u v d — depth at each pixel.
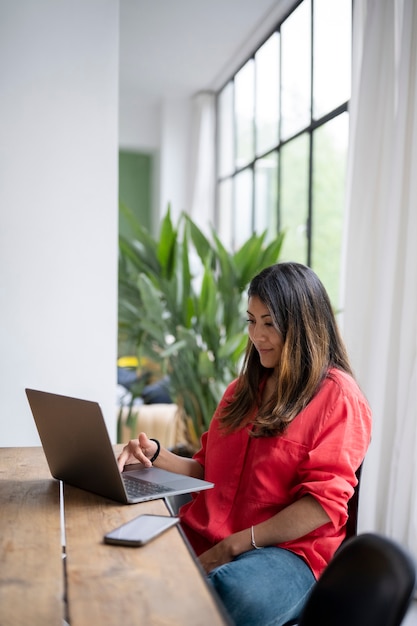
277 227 4.30
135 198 6.68
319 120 3.54
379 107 2.47
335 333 1.56
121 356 5.18
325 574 0.96
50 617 0.81
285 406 1.46
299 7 3.80
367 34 2.48
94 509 1.23
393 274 2.37
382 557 0.89
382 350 2.38
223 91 5.59
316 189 3.67
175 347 3.10
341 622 0.90
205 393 3.37
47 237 2.63
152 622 0.80
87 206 2.68
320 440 1.43
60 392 2.68
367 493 2.41
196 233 3.56
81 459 1.31
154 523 1.13
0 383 2.61
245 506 1.48
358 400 1.46
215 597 0.87
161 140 6.07
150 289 3.16
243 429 1.55
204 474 1.68
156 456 1.64
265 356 1.55
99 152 2.68
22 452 1.71
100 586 0.90
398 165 2.33
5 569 0.95
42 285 2.64
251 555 1.34
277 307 1.50
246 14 4.05
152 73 5.25
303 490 1.39
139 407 4.05
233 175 5.37
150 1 3.85
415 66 2.30
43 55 2.59
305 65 3.74
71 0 2.61
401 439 2.32
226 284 3.36
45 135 2.61
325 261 3.60
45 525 1.14
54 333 2.66
